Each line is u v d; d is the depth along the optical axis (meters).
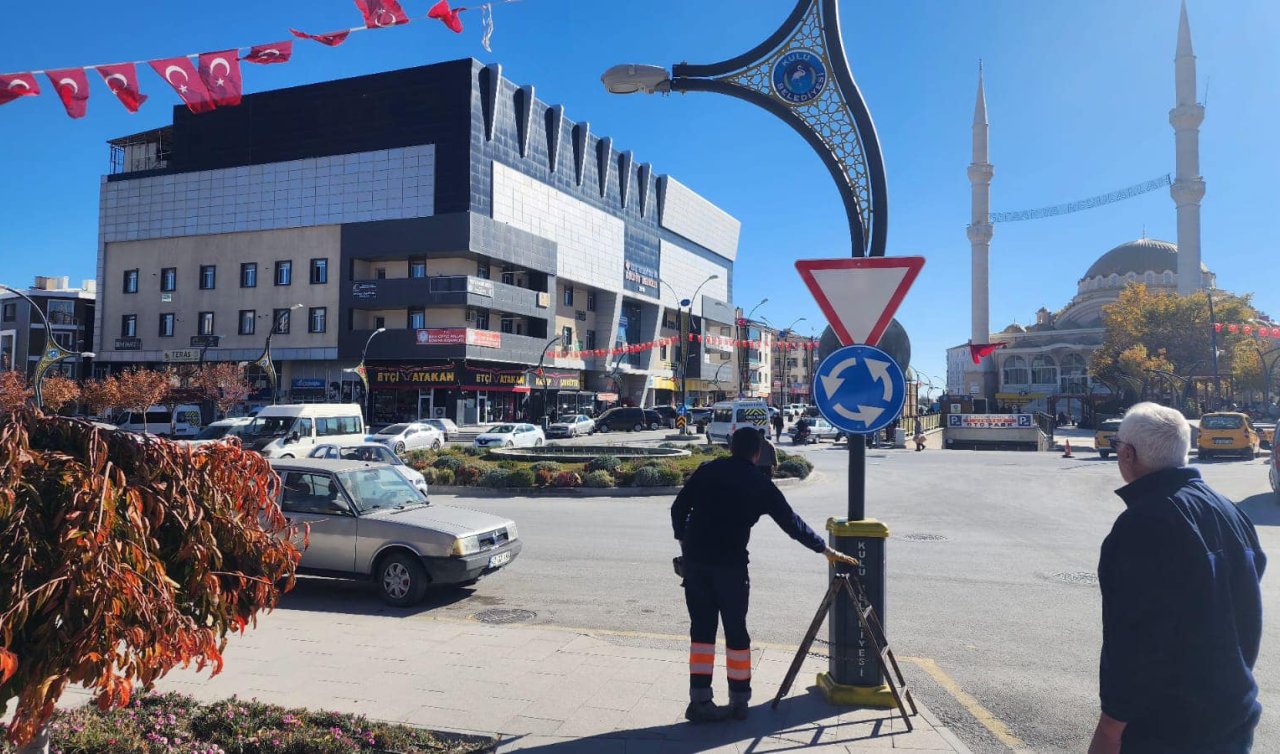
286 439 22.36
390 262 54.47
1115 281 92.88
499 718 4.55
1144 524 2.25
